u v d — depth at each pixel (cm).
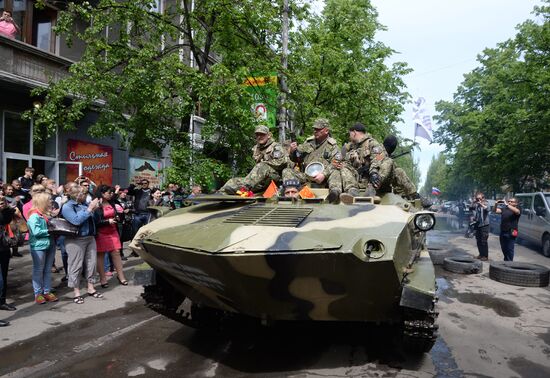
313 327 596
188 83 957
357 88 1439
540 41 1994
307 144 654
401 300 399
